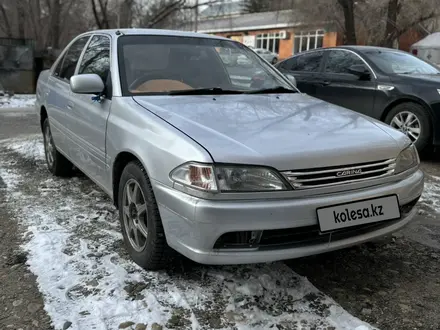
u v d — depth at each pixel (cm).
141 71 349
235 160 235
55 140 471
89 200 423
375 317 254
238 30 3816
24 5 1930
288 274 291
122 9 1833
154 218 268
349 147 261
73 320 241
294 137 262
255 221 233
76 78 328
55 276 283
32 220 371
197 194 235
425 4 2017
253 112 305
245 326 239
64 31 2173
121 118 311
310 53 770
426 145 594
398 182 280
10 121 932
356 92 662
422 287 286
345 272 303
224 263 239
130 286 272
